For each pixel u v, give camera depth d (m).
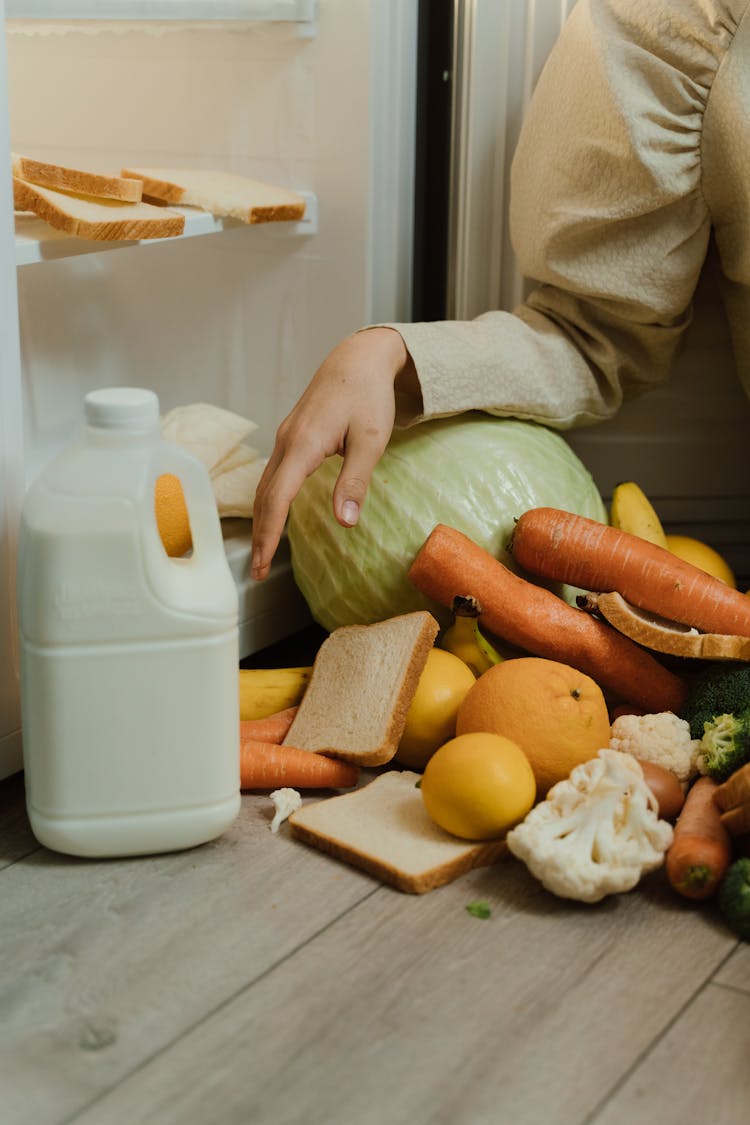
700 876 0.93
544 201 1.31
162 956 0.89
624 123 1.22
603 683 1.18
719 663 1.17
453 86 1.42
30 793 0.99
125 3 1.29
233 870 0.99
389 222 1.43
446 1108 0.75
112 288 1.57
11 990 0.85
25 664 0.95
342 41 1.36
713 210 1.29
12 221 0.99
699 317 1.45
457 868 0.99
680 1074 0.78
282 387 1.52
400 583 1.23
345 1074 0.77
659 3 1.23
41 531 0.92
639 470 1.51
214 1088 0.76
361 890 0.97
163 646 0.95
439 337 1.24
